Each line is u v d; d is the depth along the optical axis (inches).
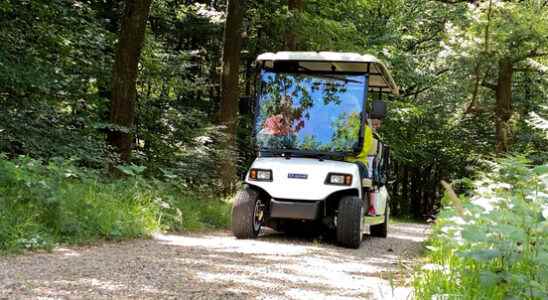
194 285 202.8
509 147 1005.2
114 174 434.3
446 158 1293.1
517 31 917.8
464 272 161.6
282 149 394.0
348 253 326.3
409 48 1229.7
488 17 909.8
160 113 649.6
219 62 914.7
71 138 436.8
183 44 935.7
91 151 430.9
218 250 297.7
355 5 837.2
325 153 389.7
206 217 442.9
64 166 343.6
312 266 264.4
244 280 218.1
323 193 359.6
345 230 349.4
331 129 392.2
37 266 221.3
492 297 144.9
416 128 1235.9
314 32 666.2
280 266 257.4
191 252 283.7
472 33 945.5
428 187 1368.1
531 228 145.6
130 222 329.7
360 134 388.8
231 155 599.5
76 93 518.9
